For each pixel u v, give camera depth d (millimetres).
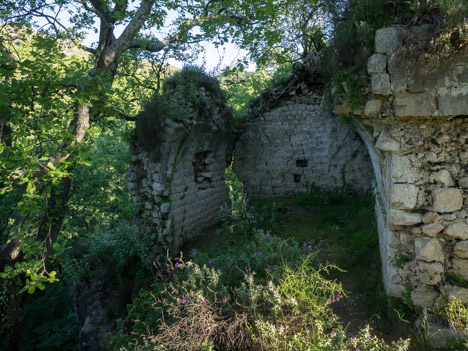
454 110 3953
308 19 9062
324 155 10281
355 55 4488
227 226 9070
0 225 8805
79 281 8938
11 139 6164
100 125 7625
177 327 4098
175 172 8297
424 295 4305
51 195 7566
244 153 11055
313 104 10305
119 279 8047
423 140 4254
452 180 4211
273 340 3875
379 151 5156
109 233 9398
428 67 3941
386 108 4301
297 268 5000
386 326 4551
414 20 4047
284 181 10688
